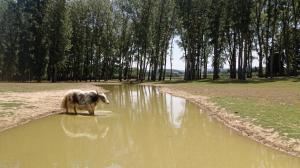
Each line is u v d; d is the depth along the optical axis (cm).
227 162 1562
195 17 8056
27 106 2978
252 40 7644
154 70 9069
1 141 1958
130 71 9981
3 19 8394
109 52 9500
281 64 7644
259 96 3653
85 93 2895
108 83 7856
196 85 5962
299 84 4988
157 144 1905
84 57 9344
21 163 1546
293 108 2708
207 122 2570
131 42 9375
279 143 1819
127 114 2989
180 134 2155
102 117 2812
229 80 6662
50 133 2181
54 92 4275
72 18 9019
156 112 3116
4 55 8456
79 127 2386
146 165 1528
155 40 8875
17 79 8544
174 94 4825
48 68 8206
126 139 2031
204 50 8575
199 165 1527
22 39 7912
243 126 2267
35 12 7831
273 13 7038
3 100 3231
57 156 1664
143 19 8650
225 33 7819
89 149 1798
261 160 1590
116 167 1499
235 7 6844
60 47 7844
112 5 9262
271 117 2348
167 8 8719
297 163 1538
